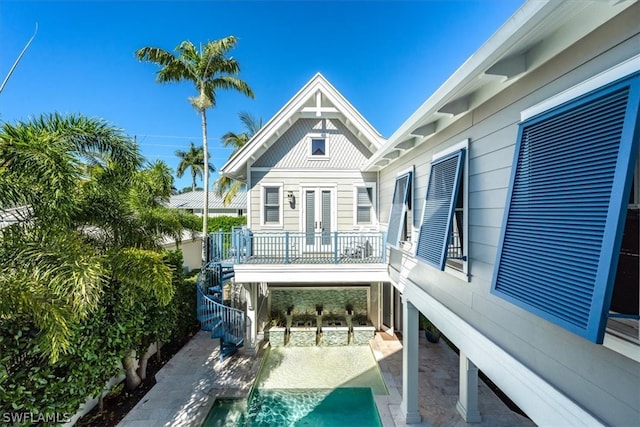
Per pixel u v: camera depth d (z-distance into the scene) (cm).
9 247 344
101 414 526
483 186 318
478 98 326
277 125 870
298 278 731
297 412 575
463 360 530
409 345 523
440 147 445
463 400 530
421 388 621
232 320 741
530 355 237
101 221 480
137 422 504
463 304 349
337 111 915
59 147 369
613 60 178
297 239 889
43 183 344
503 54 238
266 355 792
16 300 304
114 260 456
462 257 344
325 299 1002
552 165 209
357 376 702
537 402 220
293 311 998
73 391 428
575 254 179
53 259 348
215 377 661
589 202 175
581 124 189
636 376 161
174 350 793
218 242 862
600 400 179
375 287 977
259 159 937
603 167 169
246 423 541
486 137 316
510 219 247
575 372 196
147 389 613
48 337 322
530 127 237
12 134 338
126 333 521
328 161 948
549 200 207
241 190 2727
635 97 156
